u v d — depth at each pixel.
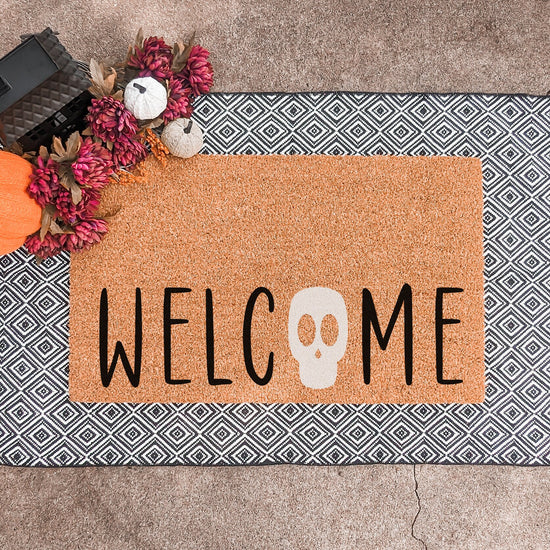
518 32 1.35
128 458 1.33
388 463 1.33
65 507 1.35
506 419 1.34
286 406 1.33
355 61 1.36
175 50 1.23
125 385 1.32
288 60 1.36
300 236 1.33
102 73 1.15
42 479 1.35
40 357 1.33
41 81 1.09
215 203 1.33
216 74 1.35
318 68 1.36
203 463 1.33
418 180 1.33
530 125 1.35
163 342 1.32
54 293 1.34
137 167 1.31
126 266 1.33
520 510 1.35
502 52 1.36
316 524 1.35
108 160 1.19
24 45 1.09
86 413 1.33
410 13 1.35
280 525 1.35
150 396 1.32
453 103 1.34
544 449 1.33
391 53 1.36
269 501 1.35
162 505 1.35
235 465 1.33
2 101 1.09
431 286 1.33
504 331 1.34
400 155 1.34
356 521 1.35
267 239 1.33
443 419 1.33
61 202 1.15
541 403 1.34
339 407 1.33
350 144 1.34
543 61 1.35
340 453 1.33
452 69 1.36
